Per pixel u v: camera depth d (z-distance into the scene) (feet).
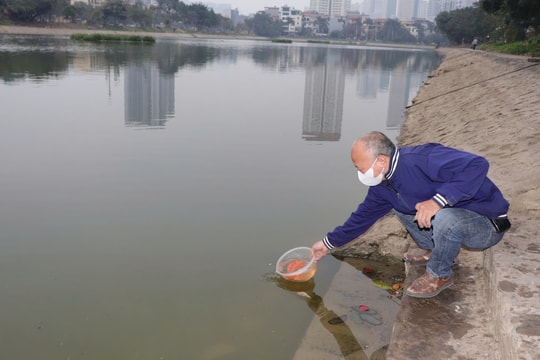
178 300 13.60
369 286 14.57
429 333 10.45
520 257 11.05
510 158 20.86
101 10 334.03
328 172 25.32
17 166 24.31
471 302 11.45
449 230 10.70
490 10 112.16
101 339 11.93
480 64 73.15
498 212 10.54
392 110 48.47
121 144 29.40
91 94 48.32
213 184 22.80
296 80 72.28
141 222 18.37
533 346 8.11
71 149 27.89
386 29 618.44
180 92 52.85
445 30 293.43
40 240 16.71
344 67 113.91
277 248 16.67
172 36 377.09
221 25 529.86
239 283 14.52
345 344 11.85
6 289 13.84
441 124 36.29
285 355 11.48
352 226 12.63
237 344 11.85
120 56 110.73
